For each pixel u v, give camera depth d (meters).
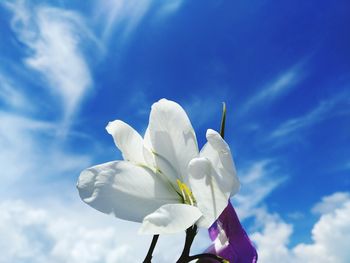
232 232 0.16
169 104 0.16
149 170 0.16
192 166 0.15
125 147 0.16
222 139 0.14
